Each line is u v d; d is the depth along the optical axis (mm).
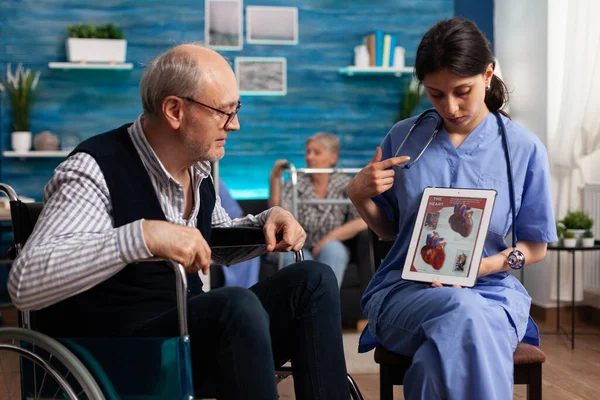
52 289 1420
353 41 5359
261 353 1510
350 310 4270
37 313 1616
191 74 1610
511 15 4855
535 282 4477
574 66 4094
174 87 1610
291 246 1812
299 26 5320
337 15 5340
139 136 1666
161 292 1659
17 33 5051
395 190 2031
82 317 1609
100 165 1587
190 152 1666
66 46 5090
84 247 1422
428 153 1986
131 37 5160
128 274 1628
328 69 5348
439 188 1932
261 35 5281
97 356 1493
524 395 2930
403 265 1998
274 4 5293
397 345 1859
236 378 1505
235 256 1914
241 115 5297
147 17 5172
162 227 1427
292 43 5309
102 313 1609
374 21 5367
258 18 5273
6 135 5043
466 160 1954
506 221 1930
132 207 1603
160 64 1636
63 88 5105
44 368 1502
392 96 5398
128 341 1468
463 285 1820
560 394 2959
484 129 1964
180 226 1444
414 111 5332
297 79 5332
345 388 1688
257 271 4289
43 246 1443
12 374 2650
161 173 1661
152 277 1651
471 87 1817
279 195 4305
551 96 4375
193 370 1629
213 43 5230
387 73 5379
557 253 4160
